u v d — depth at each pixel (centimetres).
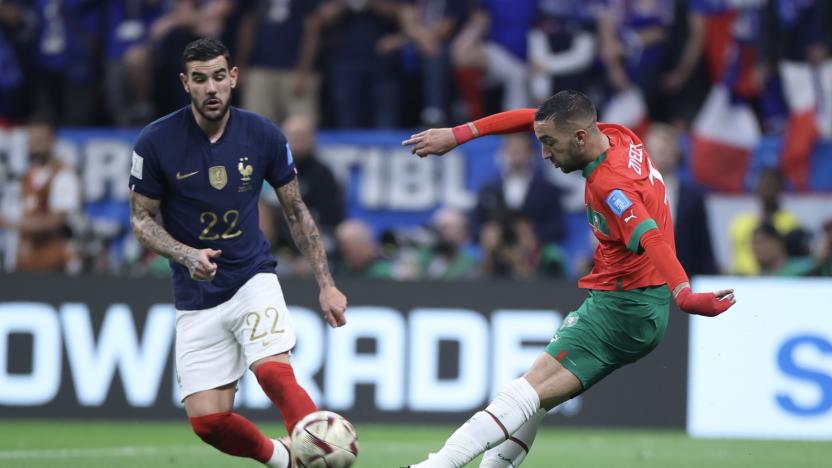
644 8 4553
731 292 1692
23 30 4756
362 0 4528
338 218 4122
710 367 3416
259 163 1961
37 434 3253
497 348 3481
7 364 3541
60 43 4719
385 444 3092
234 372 1983
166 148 1919
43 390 3531
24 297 3550
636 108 4506
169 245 1894
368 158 4475
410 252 4269
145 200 1936
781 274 3825
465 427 1880
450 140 2000
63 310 3541
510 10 4534
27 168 4475
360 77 4534
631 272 1870
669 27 4541
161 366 3509
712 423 3403
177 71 4653
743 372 3400
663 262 1738
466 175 4472
